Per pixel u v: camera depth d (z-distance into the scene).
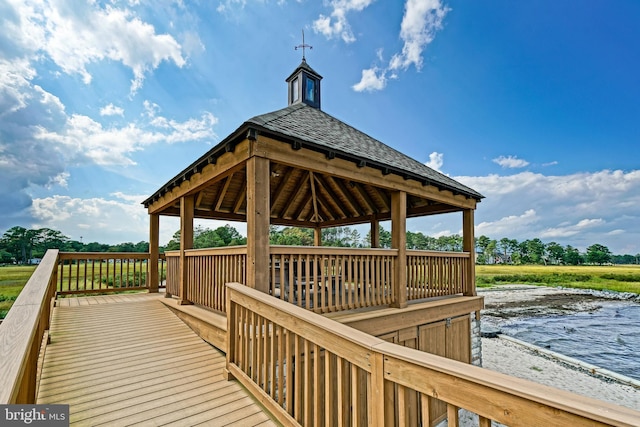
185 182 5.38
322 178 7.54
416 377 1.44
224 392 2.87
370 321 4.34
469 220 6.73
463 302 6.15
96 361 3.49
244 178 6.44
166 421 2.40
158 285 8.09
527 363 11.06
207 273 4.67
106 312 5.57
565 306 24.20
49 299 4.25
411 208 7.81
